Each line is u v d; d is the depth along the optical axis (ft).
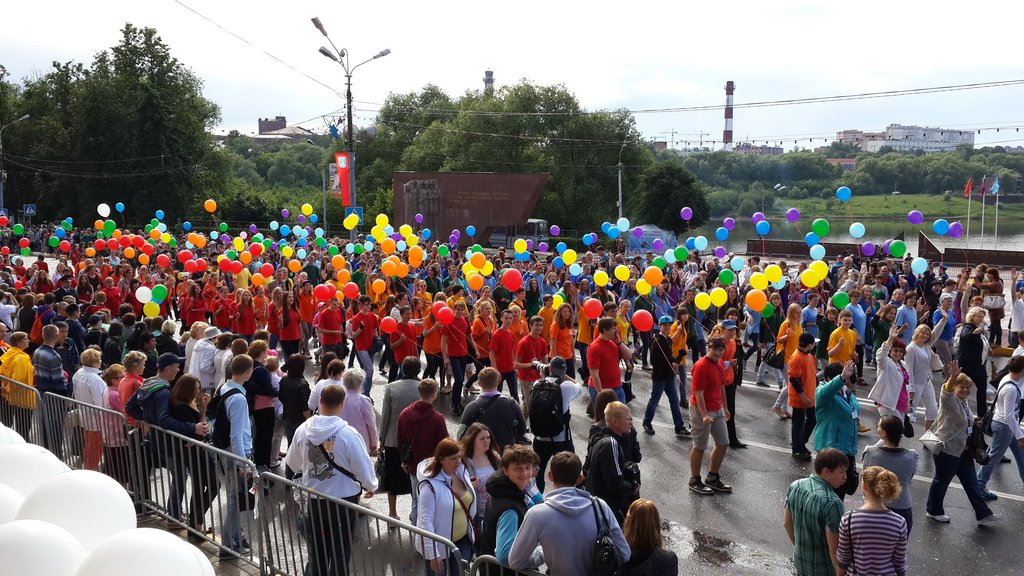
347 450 19.71
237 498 21.58
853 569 16.66
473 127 175.63
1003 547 24.54
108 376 28.37
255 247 64.39
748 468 31.99
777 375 41.83
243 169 348.18
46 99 219.61
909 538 25.25
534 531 14.64
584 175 170.50
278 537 22.07
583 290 51.65
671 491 29.45
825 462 17.89
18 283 63.98
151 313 44.78
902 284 59.93
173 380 25.88
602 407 21.88
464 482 18.81
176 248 90.74
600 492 19.60
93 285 66.49
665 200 161.79
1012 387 27.71
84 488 17.20
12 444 20.08
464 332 40.63
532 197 109.40
